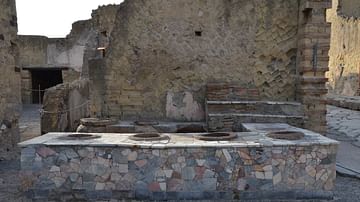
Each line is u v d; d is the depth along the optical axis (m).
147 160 3.78
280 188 3.79
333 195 3.85
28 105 16.08
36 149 3.83
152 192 3.79
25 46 16.34
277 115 5.49
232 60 5.98
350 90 18.45
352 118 10.59
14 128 6.29
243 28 5.95
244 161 3.76
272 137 4.12
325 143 3.78
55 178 3.84
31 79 17.06
